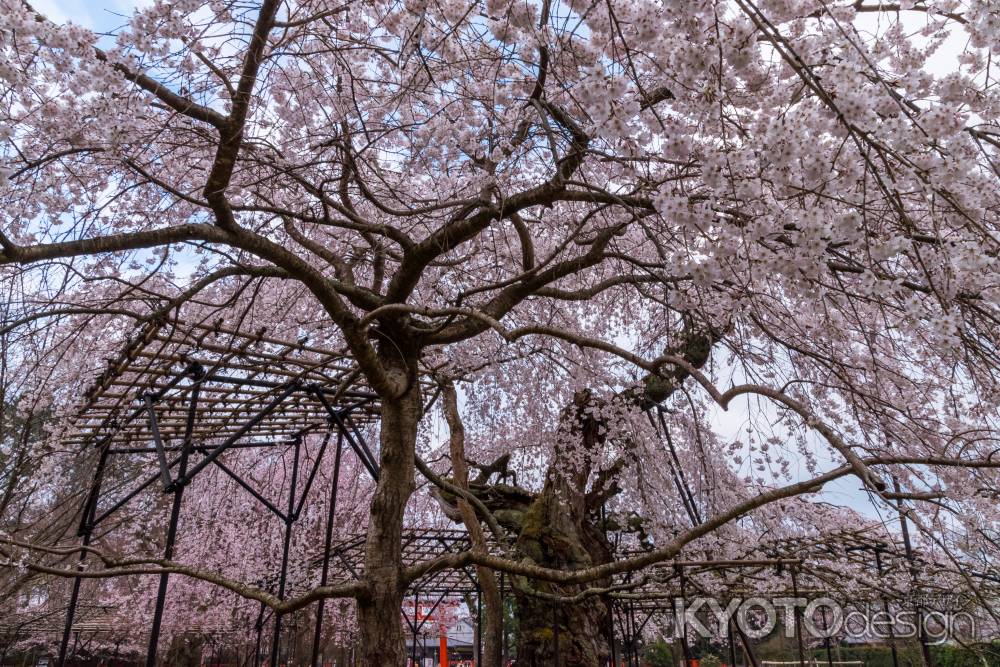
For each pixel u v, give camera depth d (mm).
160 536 11008
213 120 3264
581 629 5879
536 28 3309
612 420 6422
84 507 5375
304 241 5168
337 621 12688
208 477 9773
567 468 6672
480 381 7777
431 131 4270
